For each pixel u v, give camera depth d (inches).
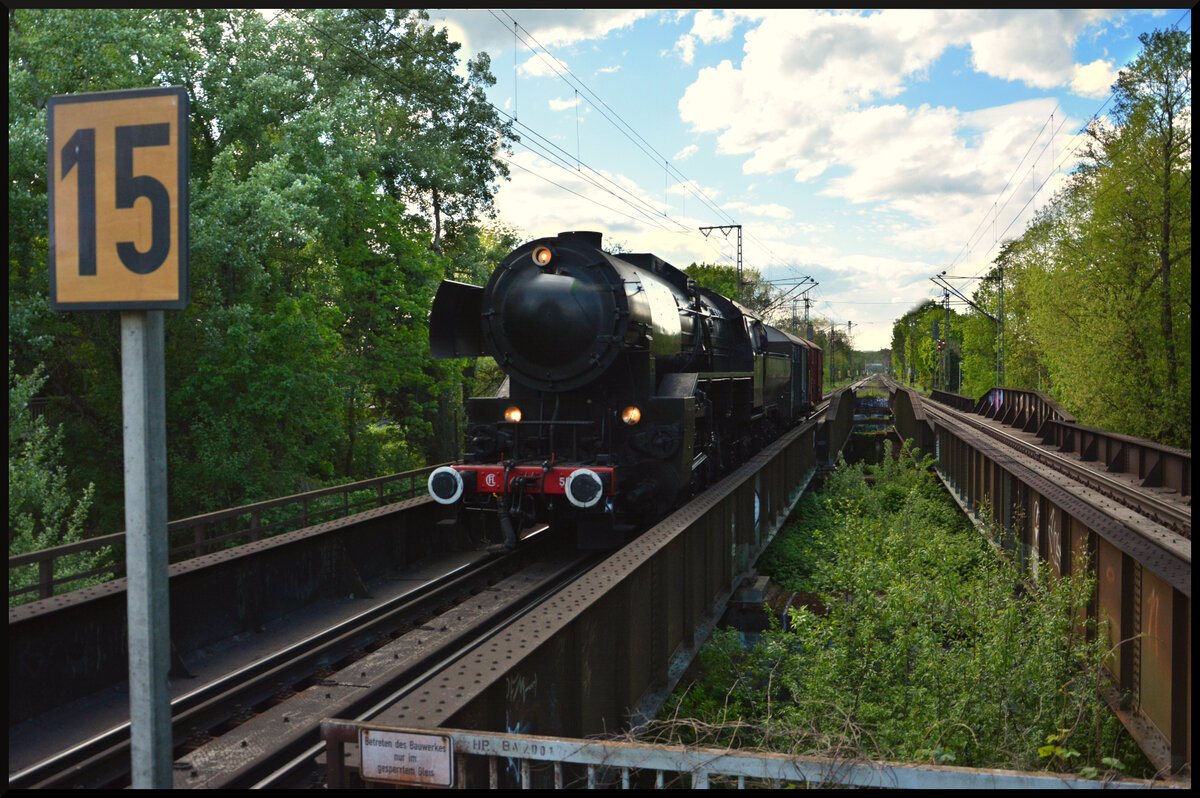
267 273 659.4
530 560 392.2
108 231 99.7
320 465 841.5
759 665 297.9
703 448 475.2
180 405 653.3
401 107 1010.1
